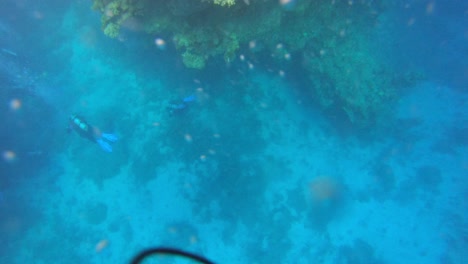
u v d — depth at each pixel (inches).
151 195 370.6
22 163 407.2
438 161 433.7
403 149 443.8
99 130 385.7
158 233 354.9
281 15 303.9
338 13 361.7
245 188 370.9
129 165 385.1
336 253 367.2
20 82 435.8
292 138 405.7
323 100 387.2
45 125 428.1
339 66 367.9
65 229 365.7
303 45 345.4
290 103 416.5
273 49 348.5
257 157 384.2
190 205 364.5
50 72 458.9
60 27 489.1
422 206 401.7
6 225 368.8
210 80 406.3
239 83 405.1
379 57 469.4
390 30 579.5
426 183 417.4
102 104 422.3
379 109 410.3
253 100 403.2
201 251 348.2
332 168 406.9
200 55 314.0
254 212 367.2
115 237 357.7
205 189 367.6
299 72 407.5
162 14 305.0
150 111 406.0
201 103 398.0
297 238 368.2
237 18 291.9
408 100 506.3
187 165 375.9
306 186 387.5
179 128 390.6
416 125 473.7
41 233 365.4
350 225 385.7
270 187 380.8
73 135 417.1
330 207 387.9
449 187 413.7
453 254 367.2
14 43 473.7
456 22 637.9
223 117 392.8
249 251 354.6
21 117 423.8
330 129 426.3
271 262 354.0
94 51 461.4
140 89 420.8
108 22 325.4
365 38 422.6
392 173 419.5
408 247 375.9
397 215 395.2
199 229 356.8
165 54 424.2
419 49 585.6
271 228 366.0
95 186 382.9
